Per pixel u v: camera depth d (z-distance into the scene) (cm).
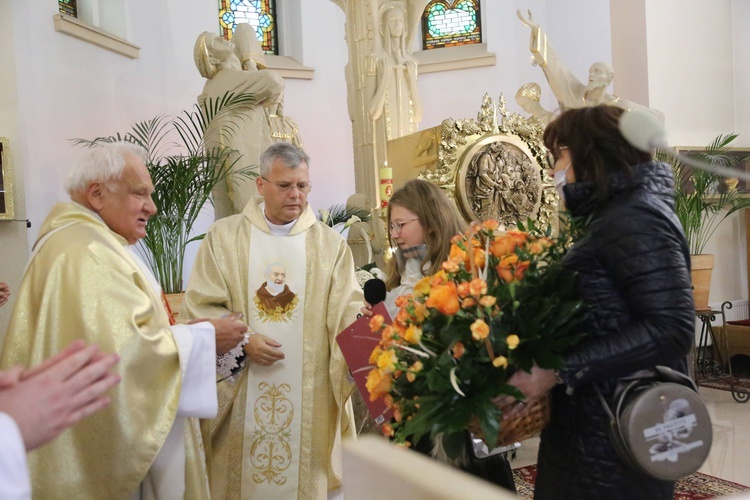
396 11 632
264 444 293
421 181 243
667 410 138
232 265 303
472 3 1020
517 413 148
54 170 623
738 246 796
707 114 767
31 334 212
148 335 211
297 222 311
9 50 586
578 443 150
